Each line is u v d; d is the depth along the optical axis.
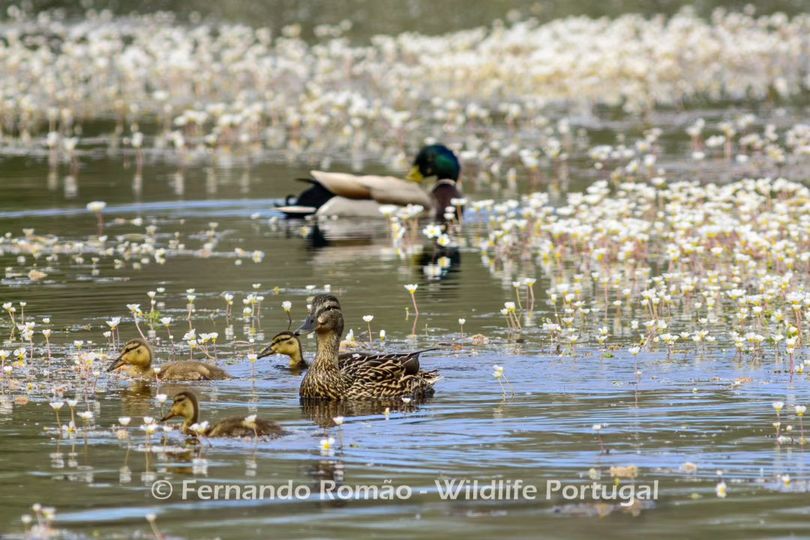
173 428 11.52
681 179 26.78
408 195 24.94
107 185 27.17
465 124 35.44
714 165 28.39
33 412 12.01
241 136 32.16
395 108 38.22
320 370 12.53
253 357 13.57
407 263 19.81
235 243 21.75
